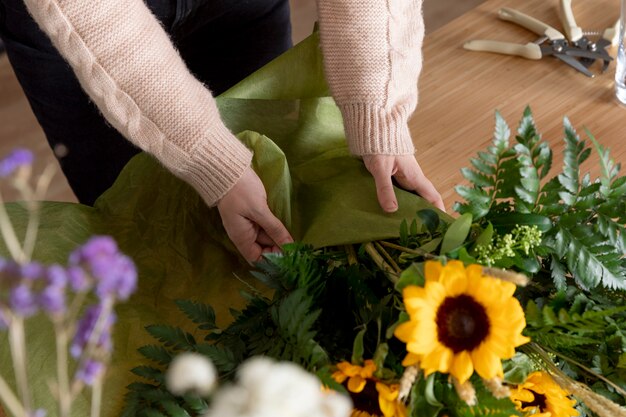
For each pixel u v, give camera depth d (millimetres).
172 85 1645
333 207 1686
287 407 1064
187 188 1748
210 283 1668
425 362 1312
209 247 1708
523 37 2164
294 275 1467
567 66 2098
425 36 2191
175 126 1652
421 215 1536
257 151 1706
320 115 1820
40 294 1026
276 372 1091
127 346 1563
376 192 1708
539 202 1549
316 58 1823
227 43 2191
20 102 3615
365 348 1471
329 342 1480
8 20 1984
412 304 1311
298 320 1397
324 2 1738
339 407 1178
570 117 1999
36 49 2004
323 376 1345
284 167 1692
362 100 1748
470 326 1322
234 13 2115
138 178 1754
